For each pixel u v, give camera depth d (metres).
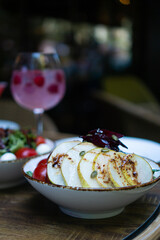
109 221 0.37
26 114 0.94
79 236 0.35
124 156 0.37
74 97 2.40
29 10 2.38
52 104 0.65
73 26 2.50
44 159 0.42
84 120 2.29
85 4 2.47
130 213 0.39
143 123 1.10
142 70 2.19
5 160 0.44
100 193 0.34
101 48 2.46
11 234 0.35
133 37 2.18
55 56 0.65
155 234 0.34
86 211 0.37
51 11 2.44
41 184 0.36
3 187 0.46
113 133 0.41
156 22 2.00
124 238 0.34
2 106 1.00
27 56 0.61
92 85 2.44
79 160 0.37
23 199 0.43
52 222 0.37
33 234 0.35
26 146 0.51
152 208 0.40
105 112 1.34
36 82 0.61
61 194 0.35
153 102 1.65
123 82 1.62
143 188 0.35
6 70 2.15
